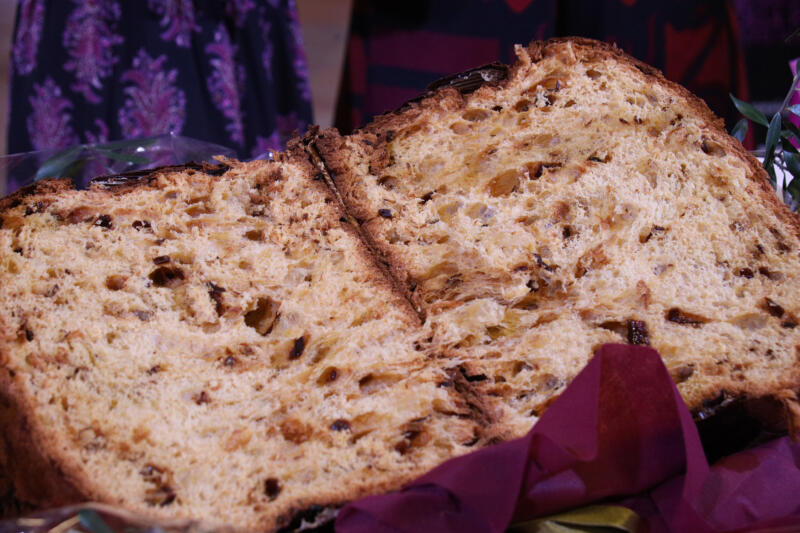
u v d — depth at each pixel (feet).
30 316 2.51
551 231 2.76
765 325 2.64
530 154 2.83
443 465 2.28
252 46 4.51
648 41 4.52
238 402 2.49
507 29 4.48
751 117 3.03
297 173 2.80
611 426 2.36
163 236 2.70
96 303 2.57
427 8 4.47
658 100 2.88
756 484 2.37
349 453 2.42
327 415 2.47
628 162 2.82
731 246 2.75
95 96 4.27
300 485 2.36
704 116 2.89
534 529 2.30
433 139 2.85
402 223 2.77
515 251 2.74
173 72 4.32
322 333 2.59
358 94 4.69
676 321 2.65
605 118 2.85
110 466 2.35
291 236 2.72
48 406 2.39
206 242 2.68
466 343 2.63
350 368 2.54
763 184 2.82
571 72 2.88
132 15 4.25
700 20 4.48
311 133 2.88
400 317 2.63
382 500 2.23
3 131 4.70
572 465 2.28
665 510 2.32
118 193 2.72
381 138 2.85
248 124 4.65
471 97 2.87
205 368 2.52
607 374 2.35
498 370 2.57
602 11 4.53
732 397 2.50
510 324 2.67
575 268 2.74
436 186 2.84
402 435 2.46
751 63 4.68
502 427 2.45
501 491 2.23
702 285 2.70
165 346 2.55
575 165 2.82
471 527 2.24
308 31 5.17
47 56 4.20
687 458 2.27
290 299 2.64
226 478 2.37
